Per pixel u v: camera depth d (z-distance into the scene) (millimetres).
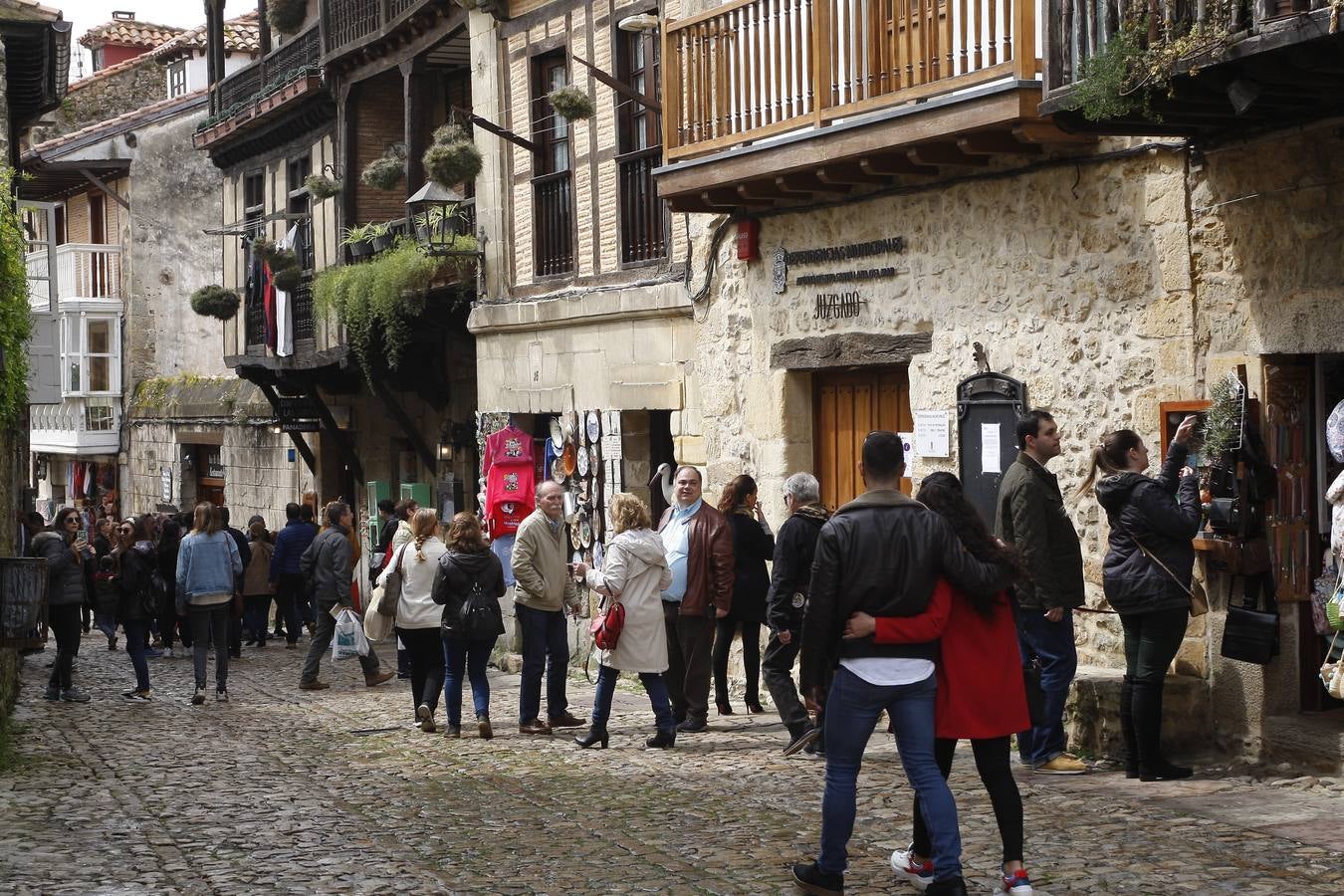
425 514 12102
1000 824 6098
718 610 10922
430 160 16547
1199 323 9141
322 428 24531
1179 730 9016
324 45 20844
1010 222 10422
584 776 9430
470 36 17891
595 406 15648
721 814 8047
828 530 6055
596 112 15594
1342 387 9070
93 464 36188
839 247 12086
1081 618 9891
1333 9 6676
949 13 10125
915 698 6016
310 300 22219
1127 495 8312
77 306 33562
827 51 11188
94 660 19000
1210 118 8555
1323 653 8906
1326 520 9000
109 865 7297
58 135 36750
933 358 11148
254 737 11945
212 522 14430
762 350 13062
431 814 8398
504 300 17344
